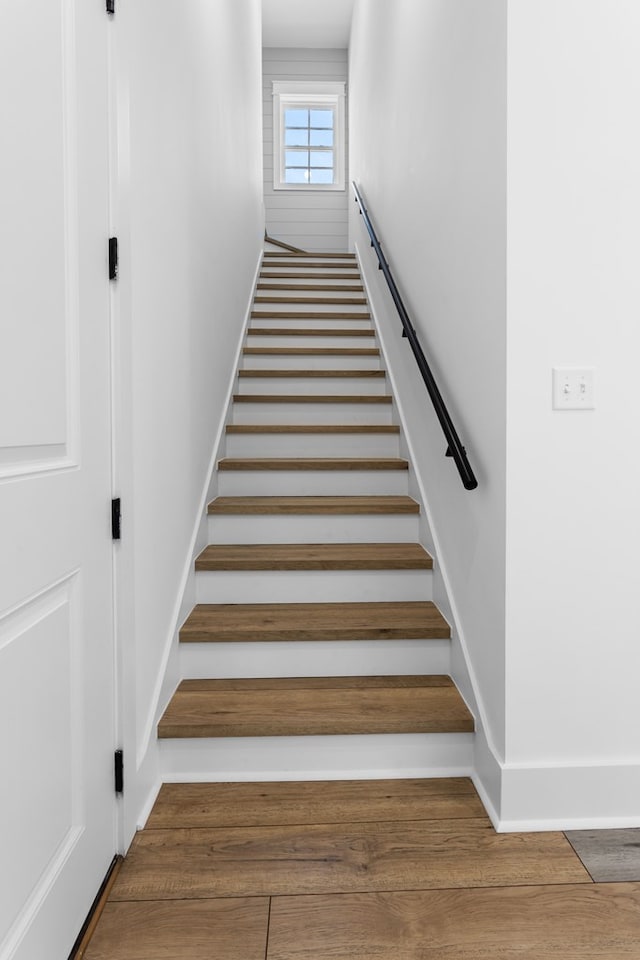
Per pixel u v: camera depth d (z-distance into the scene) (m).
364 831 1.59
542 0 1.52
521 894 1.39
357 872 1.45
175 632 2.00
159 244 1.81
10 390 0.98
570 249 1.56
